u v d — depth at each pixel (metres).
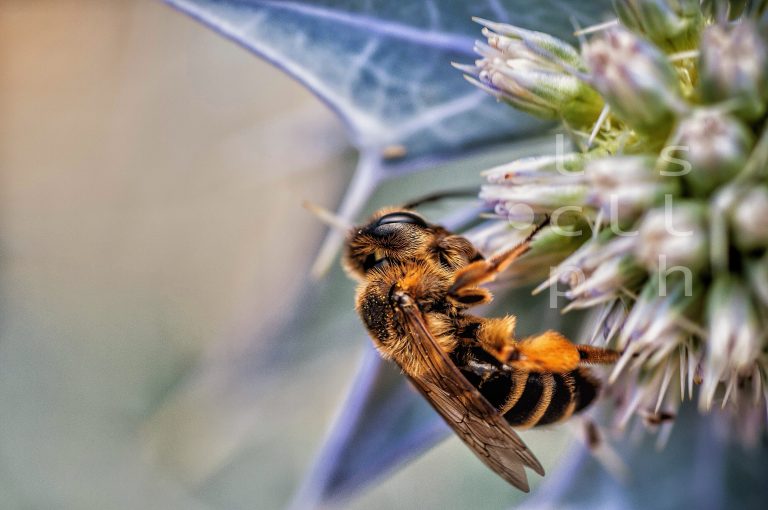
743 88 0.08
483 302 0.09
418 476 0.12
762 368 0.08
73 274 0.14
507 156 0.10
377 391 0.09
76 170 0.15
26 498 0.13
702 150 0.08
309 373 0.11
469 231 0.09
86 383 0.14
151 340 0.14
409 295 0.09
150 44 0.14
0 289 0.14
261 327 0.11
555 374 0.09
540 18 0.09
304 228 0.12
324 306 0.11
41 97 0.15
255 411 0.12
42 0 0.14
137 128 0.14
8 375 0.14
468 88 0.09
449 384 0.09
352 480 0.09
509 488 0.12
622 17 0.09
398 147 0.09
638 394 0.09
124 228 0.14
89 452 0.13
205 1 0.09
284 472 0.13
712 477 0.09
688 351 0.08
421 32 0.09
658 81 0.08
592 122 0.09
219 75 0.14
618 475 0.09
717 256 0.08
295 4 0.09
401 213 0.09
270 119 0.14
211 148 0.14
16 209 0.14
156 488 0.13
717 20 0.08
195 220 0.15
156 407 0.13
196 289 0.14
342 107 0.09
